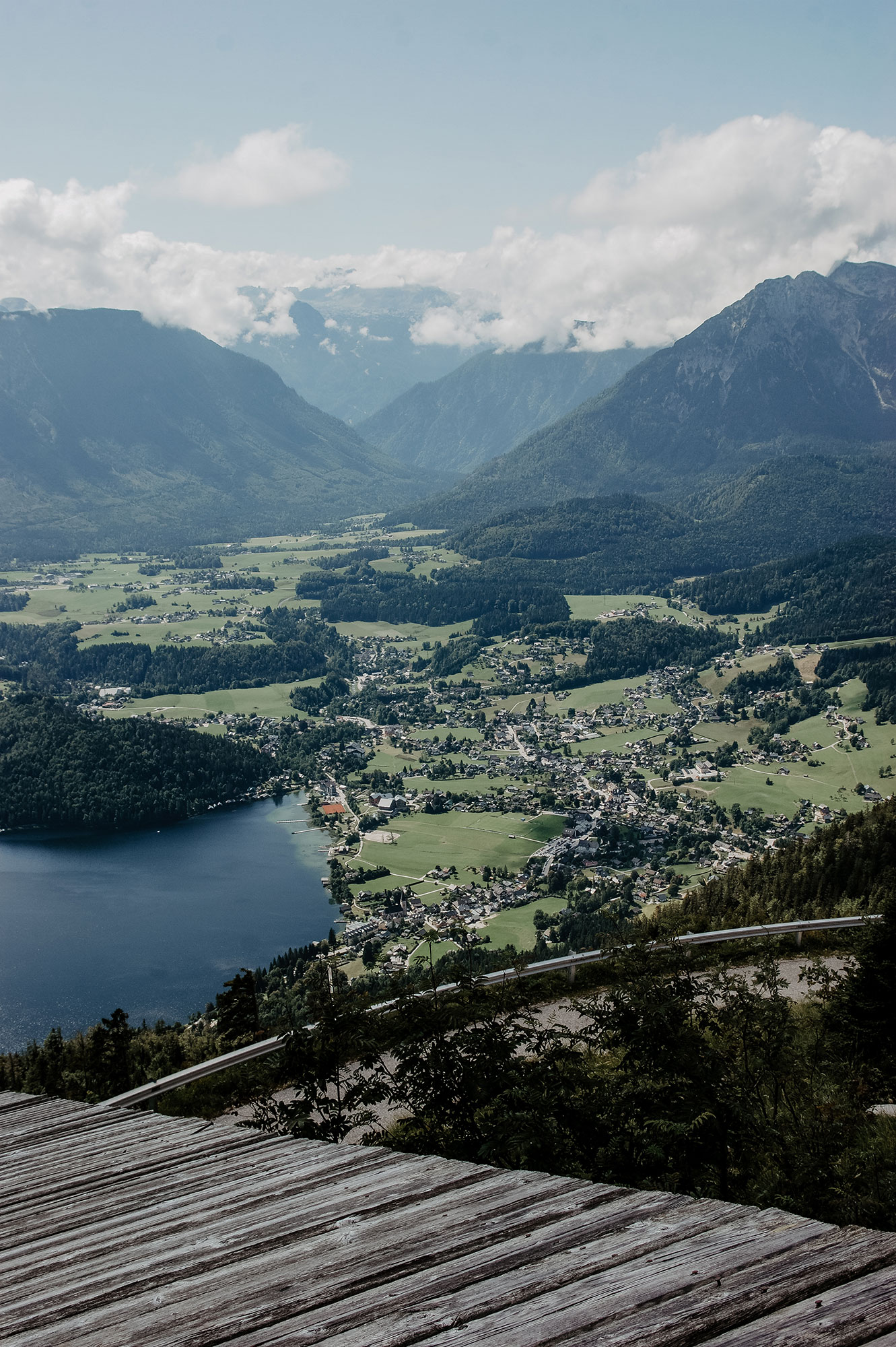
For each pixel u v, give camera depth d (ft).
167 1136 39.50
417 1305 15.37
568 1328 13.67
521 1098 45.29
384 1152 28.04
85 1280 19.93
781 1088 59.93
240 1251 19.93
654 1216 18.12
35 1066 133.90
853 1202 46.16
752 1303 13.83
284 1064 53.11
